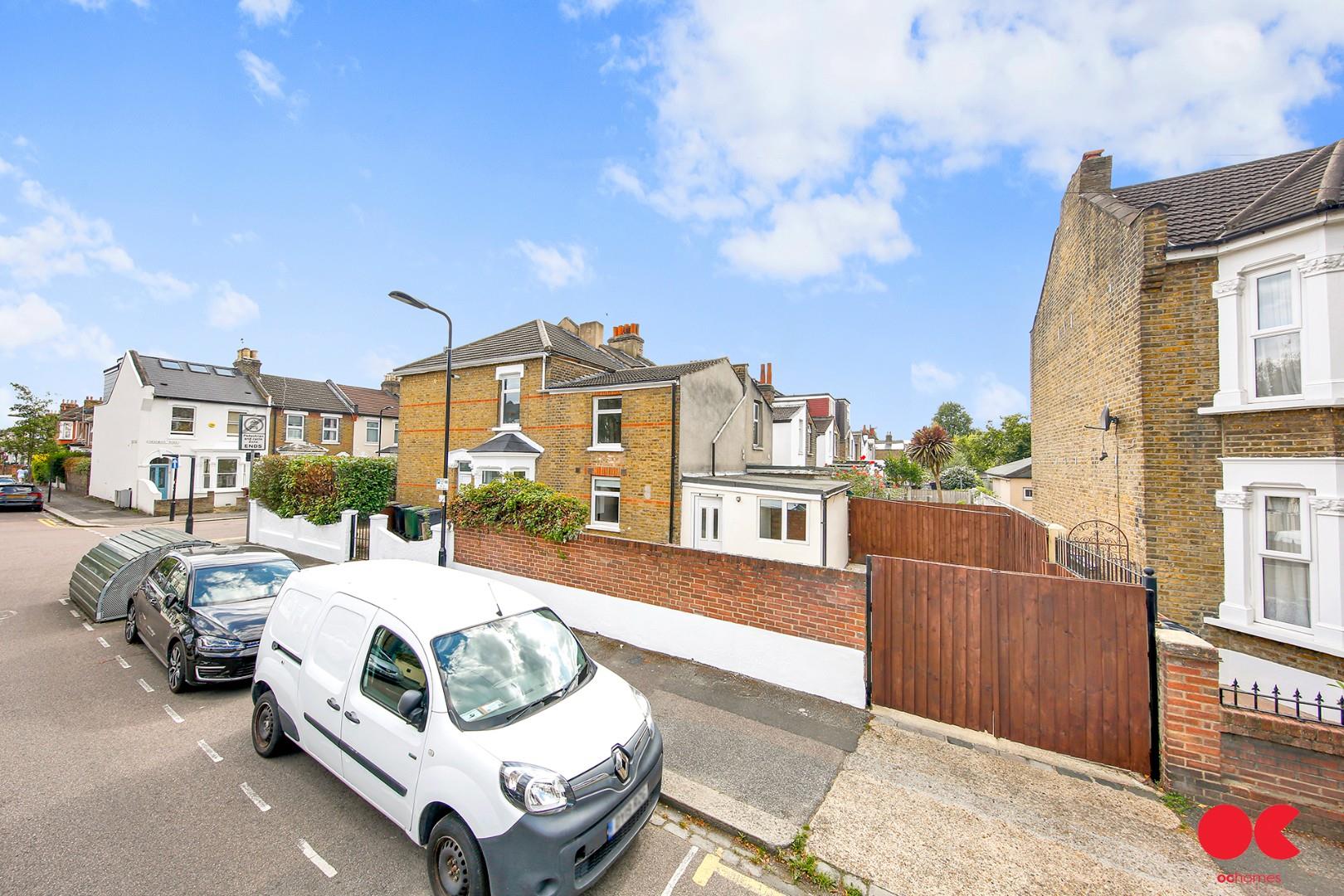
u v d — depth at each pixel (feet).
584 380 51.55
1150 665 16.03
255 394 93.97
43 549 50.19
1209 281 23.80
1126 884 11.76
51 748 16.79
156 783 15.08
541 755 11.36
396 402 116.88
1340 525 20.20
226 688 21.72
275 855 12.44
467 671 12.75
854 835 13.24
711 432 52.34
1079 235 34.27
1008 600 17.95
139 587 26.11
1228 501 22.89
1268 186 26.66
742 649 22.52
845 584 20.30
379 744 12.64
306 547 47.55
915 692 19.25
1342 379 20.26
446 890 11.20
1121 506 27.50
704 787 14.99
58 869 11.77
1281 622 21.72
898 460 134.31
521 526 30.27
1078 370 34.91
